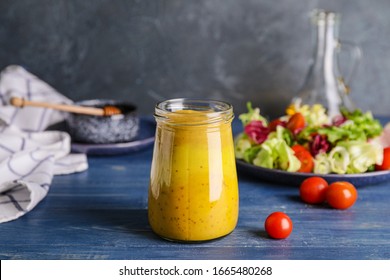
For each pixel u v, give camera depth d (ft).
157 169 3.14
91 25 5.98
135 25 5.98
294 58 6.04
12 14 5.94
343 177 3.87
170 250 3.14
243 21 5.96
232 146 3.22
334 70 5.23
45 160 4.20
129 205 3.80
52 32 5.98
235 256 3.05
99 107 5.16
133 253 3.10
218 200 3.10
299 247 3.17
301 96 5.24
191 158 3.05
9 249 3.14
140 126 5.59
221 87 6.15
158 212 3.16
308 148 4.21
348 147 3.99
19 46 6.02
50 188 4.11
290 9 5.92
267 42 6.01
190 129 3.01
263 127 4.35
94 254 3.09
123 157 4.90
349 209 3.71
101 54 6.05
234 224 3.29
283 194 3.99
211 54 6.06
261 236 3.31
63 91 6.15
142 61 6.07
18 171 4.09
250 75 6.11
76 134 4.82
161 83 6.14
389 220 3.53
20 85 5.42
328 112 5.09
